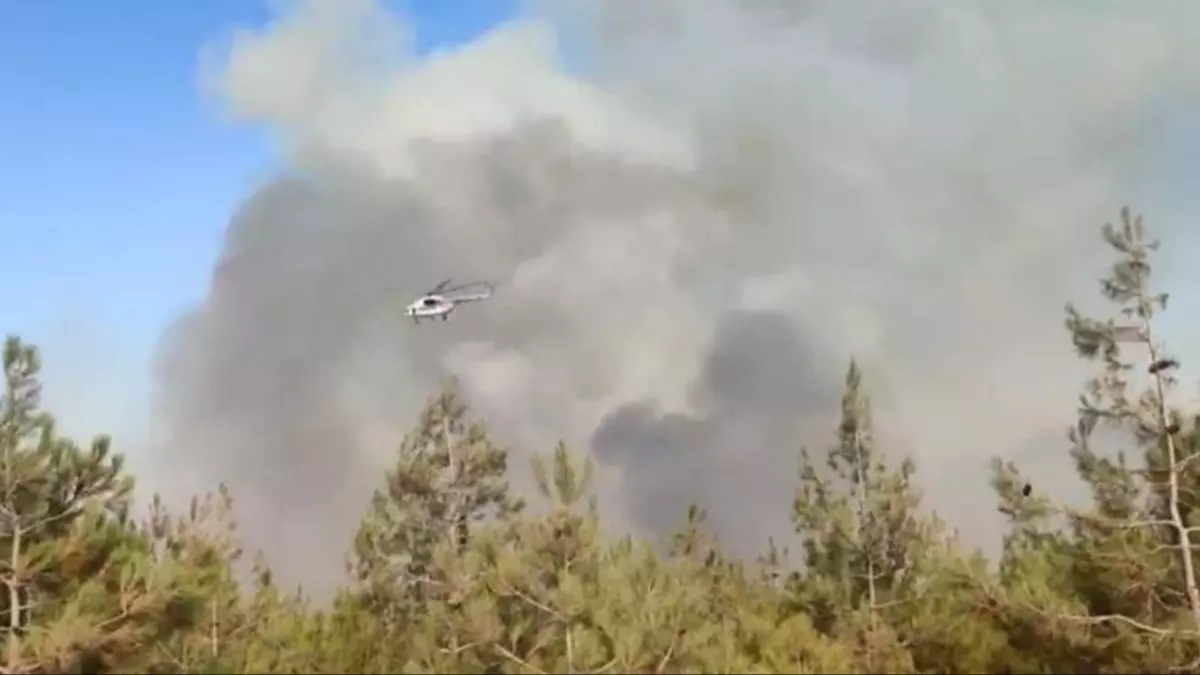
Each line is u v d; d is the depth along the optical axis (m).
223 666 17.44
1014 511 17.66
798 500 23.59
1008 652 18.33
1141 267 17.91
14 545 17.00
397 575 26.62
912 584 21.73
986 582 17.20
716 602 20.28
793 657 18.03
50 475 17.72
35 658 15.44
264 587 22.20
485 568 17.61
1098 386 17.94
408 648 18.72
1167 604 17.64
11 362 17.64
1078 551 17.81
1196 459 17.58
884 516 22.80
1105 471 17.61
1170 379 17.66
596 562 17.53
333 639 19.95
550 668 16.53
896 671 19.05
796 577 23.44
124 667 16.80
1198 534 17.44
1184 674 16.77
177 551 21.89
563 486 17.91
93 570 17.44
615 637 16.00
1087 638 16.81
